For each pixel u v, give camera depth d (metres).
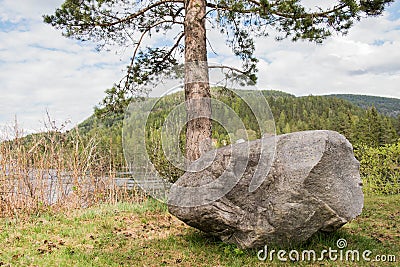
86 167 9.61
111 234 6.71
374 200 10.36
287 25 8.41
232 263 5.19
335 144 5.48
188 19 8.09
